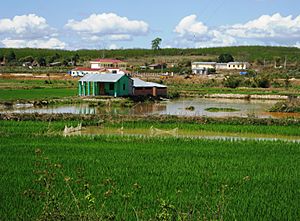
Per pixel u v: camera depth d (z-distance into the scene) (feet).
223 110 177.06
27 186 53.88
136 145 85.87
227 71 464.24
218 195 51.93
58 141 88.99
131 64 526.16
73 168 64.44
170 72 421.18
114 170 63.62
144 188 54.24
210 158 74.38
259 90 281.54
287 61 565.53
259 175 62.75
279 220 43.91
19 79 320.50
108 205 47.01
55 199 42.98
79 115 128.36
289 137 110.83
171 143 88.94
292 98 199.21
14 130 103.55
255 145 88.12
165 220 36.63
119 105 184.34
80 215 38.45
